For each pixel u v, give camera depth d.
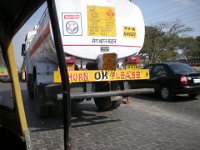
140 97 12.70
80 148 5.74
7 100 3.36
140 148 5.66
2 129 3.40
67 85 2.44
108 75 7.19
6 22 3.24
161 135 6.53
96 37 7.25
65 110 2.45
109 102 9.22
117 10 7.52
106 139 6.30
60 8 6.88
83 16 7.08
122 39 7.61
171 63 12.23
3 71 3.33
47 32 7.11
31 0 2.50
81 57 7.16
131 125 7.49
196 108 9.83
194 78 11.45
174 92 11.43
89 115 8.80
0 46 3.29
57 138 6.50
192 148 5.61
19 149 3.22
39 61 9.71
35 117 8.69
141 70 7.61
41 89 8.09
